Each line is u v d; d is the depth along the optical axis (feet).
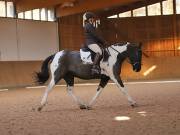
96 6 107.55
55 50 114.32
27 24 108.06
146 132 25.58
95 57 38.96
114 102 46.14
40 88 82.74
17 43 105.81
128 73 111.96
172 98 48.29
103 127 28.37
